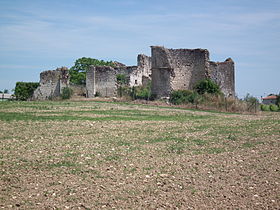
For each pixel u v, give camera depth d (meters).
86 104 41.06
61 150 15.27
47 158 13.72
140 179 11.31
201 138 19.53
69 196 9.66
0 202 9.15
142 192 10.14
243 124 26.94
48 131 20.50
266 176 11.84
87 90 59.91
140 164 13.18
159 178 11.48
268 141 18.72
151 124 25.50
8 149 15.18
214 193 10.20
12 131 20.03
